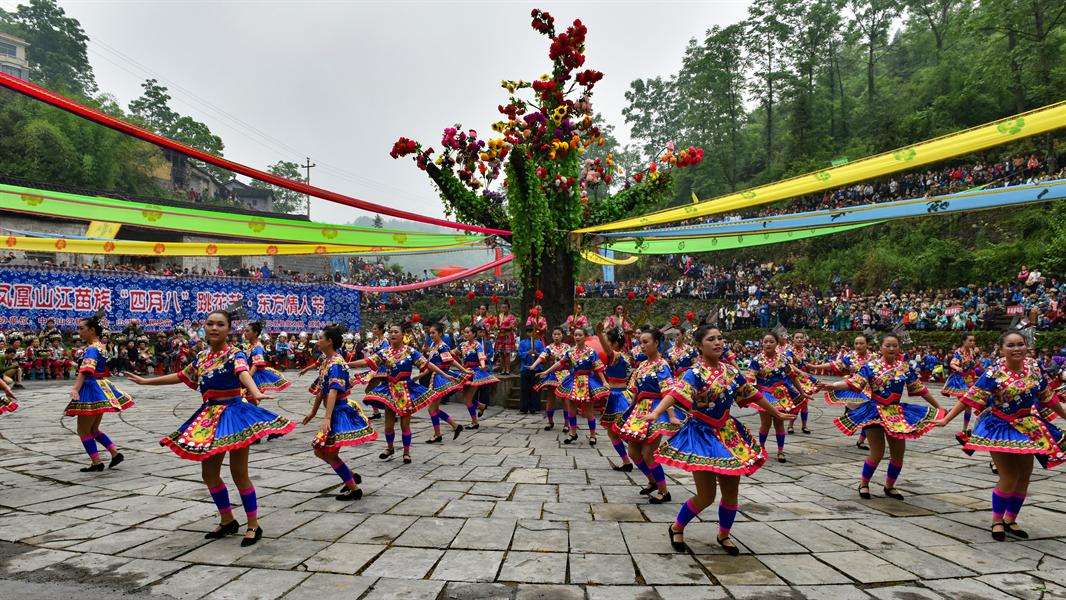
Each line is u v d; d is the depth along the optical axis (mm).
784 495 5469
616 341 6848
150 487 5484
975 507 5078
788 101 48938
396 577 3361
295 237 9680
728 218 20453
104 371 6453
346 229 10266
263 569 3471
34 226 20344
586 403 7867
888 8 45375
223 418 4023
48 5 53031
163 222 8406
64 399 11953
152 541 3955
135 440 7996
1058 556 3859
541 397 11602
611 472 6270
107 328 19484
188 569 3457
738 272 31984
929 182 26656
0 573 3369
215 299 22000
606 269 36875
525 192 11289
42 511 4664
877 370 5426
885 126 37812
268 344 20391
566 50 11477
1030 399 4352
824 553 3855
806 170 39844
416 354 6910
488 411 11797
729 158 49219
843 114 45938
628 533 4211
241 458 3990
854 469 6770
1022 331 4445
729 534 4039
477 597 3102
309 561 3604
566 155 11555
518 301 29859
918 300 21312
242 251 11672
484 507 4848
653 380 5406
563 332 10273
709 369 4012
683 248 13602
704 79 47469
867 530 4367
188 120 51094
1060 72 28438
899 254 28422
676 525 3891
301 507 4836
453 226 10555
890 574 3502
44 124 33406
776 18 45781
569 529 4273
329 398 4977
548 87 11312
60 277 18781
